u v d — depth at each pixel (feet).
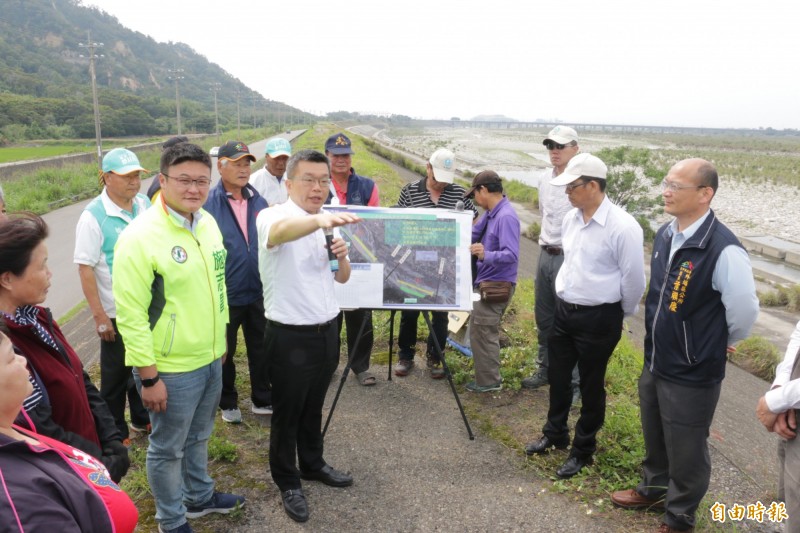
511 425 13.64
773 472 12.96
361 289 13.12
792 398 7.93
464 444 12.77
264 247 9.45
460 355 17.53
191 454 9.62
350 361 12.55
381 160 116.06
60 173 69.21
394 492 10.98
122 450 7.55
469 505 10.62
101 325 11.27
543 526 10.09
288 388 9.74
